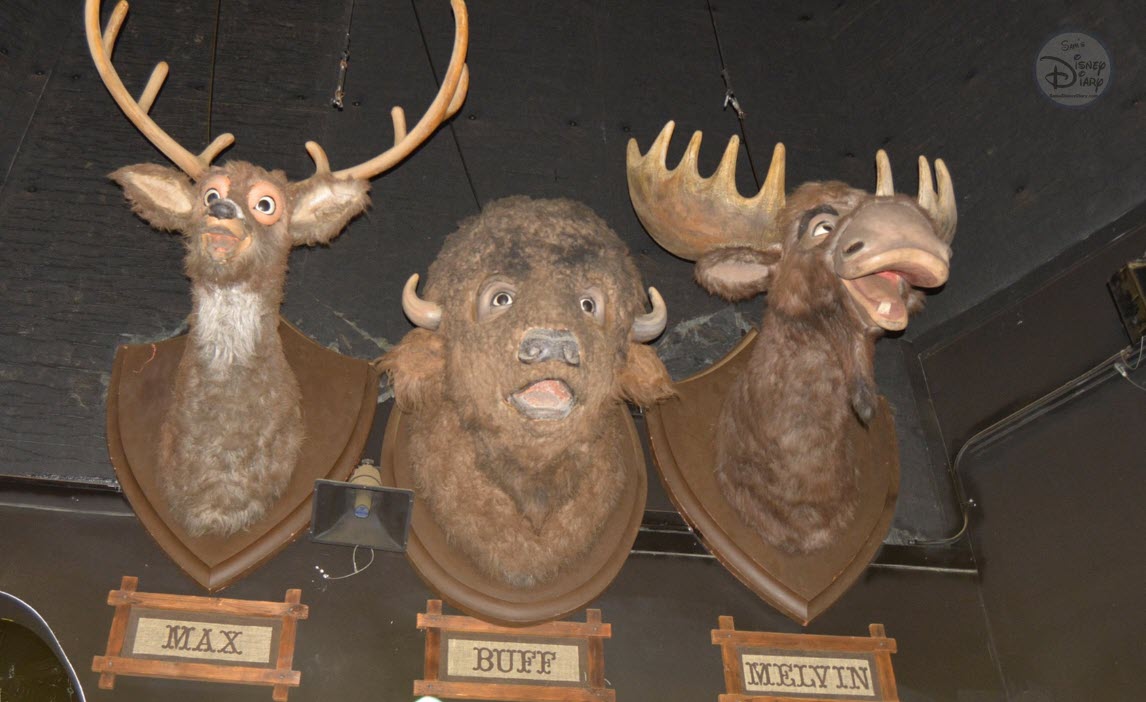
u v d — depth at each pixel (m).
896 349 4.90
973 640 4.16
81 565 3.73
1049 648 4.07
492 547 3.79
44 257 4.36
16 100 4.65
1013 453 4.46
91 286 4.34
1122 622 3.93
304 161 4.79
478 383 3.52
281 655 3.66
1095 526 4.12
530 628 3.86
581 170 5.02
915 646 4.10
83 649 3.59
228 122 4.81
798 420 3.90
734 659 3.95
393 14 5.27
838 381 3.88
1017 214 4.86
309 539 3.89
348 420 4.01
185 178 3.81
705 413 4.28
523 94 5.17
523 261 3.61
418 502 3.88
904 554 4.32
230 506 3.68
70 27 4.91
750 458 4.04
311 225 3.88
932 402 4.79
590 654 3.86
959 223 5.04
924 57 5.44
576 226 3.73
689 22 5.62
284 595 3.78
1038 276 4.70
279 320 4.03
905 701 3.98
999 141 5.05
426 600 3.86
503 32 5.35
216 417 3.59
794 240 3.94
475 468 3.77
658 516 4.19
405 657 3.74
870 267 3.59
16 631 3.72
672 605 4.02
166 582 3.74
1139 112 4.66
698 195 4.04
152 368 3.96
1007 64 5.15
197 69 4.93
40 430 4.01
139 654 3.60
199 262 3.56
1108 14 4.89
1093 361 4.35
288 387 3.77
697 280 4.12
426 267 4.63
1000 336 4.70
